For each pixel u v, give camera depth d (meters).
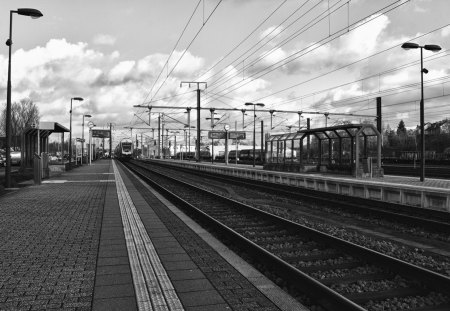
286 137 40.28
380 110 40.75
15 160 57.41
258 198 19.67
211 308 4.83
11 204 14.43
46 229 9.80
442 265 7.43
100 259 7.03
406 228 11.23
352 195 19.19
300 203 17.05
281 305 4.91
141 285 5.63
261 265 7.13
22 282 5.82
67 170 42.78
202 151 115.19
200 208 15.09
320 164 36.75
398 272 6.45
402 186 16.19
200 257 7.27
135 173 37.88
